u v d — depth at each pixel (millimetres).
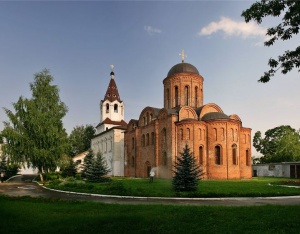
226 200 18328
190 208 13781
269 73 10930
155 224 10703
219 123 40781
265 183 31109
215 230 9695
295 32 10070
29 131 41656
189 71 48438
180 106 46844
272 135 81500
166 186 27172
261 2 9602
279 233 9203
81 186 27422
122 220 11375
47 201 17109
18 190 28000
